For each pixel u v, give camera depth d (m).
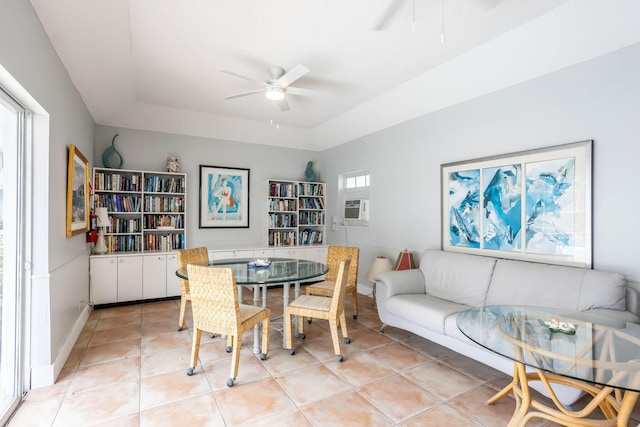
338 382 2.34
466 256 3.19
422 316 2.76
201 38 2.67
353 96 3.98
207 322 2.40
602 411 1.82
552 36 2.47
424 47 2.83
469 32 2.59
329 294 3.46
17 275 2.14
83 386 2.25
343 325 3.02
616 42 2.31
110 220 4.29
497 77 3.01
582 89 2.52
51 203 2.34
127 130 4.58
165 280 4.37
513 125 2.99
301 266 3.32
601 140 2.42
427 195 3.86
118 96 3.77
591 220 2.46
